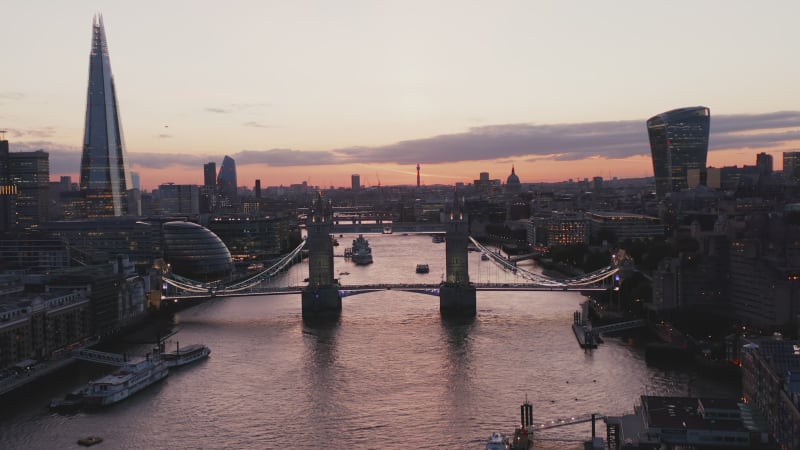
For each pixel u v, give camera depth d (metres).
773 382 199.00
